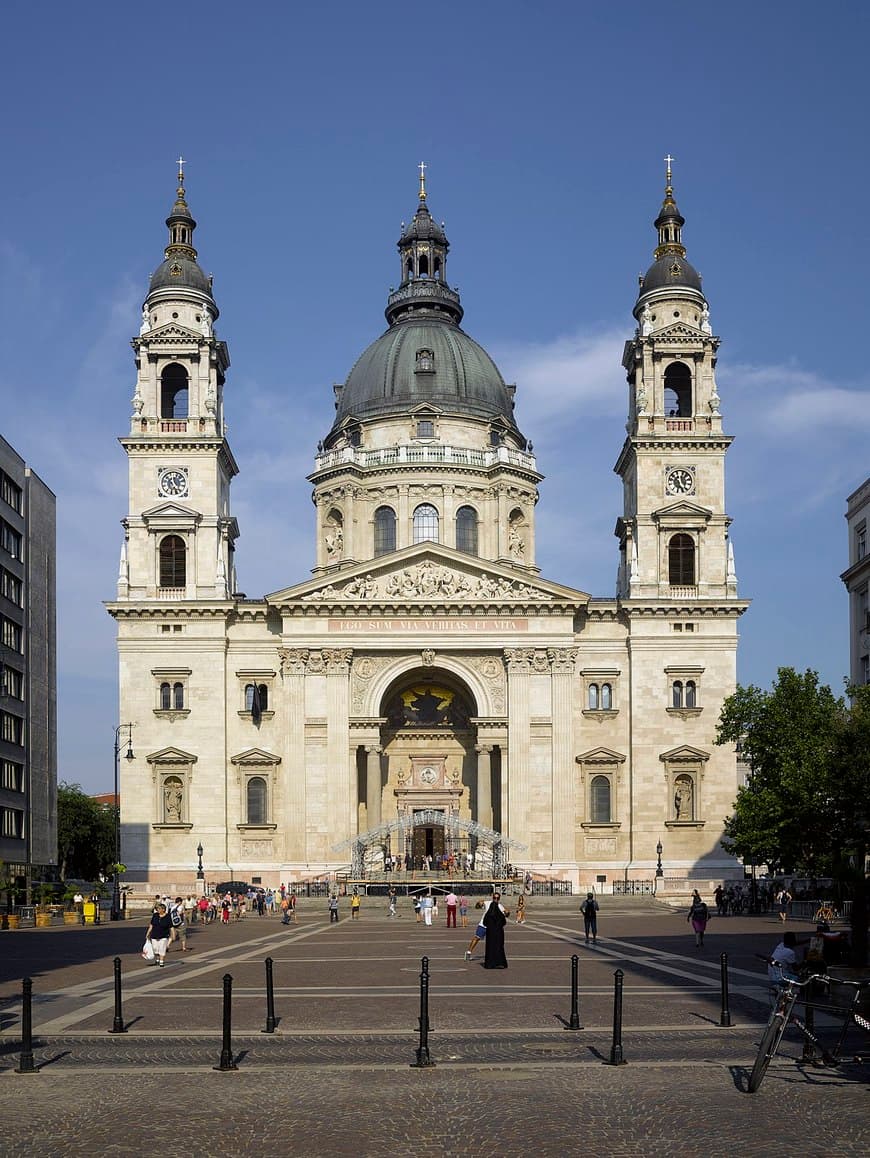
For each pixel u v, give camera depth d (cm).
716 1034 3109
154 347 12138
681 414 12612
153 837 11494
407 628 11662
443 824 11775
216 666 11662
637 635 11781
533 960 5259
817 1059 2708
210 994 4019
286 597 11606
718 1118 2241
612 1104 2345
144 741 11606
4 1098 2419
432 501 13188
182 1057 2827
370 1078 2583
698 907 6081
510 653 11644
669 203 12794
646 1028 3206
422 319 14588
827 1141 2088
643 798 11625
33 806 13650
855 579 10706
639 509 12088
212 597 11819
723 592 11962
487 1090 2469
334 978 4519
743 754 9288
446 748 12406
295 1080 2569
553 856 11431
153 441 11981
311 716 11562
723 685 11775
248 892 10631
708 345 12312
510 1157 2002
